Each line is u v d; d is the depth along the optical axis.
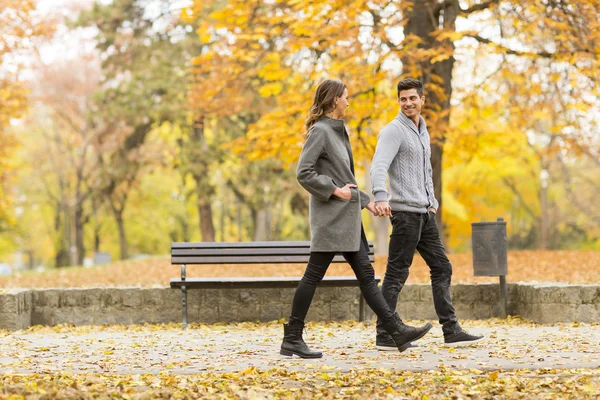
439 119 15.35
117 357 6.57
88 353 6.89
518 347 6.71
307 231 55.91
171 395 4.70
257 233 37.34
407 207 6.45
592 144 20.73
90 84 39.38
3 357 6.71
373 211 6.21
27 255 64.56
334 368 5.61
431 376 5.26
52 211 55.03
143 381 5.19
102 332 9.26
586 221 54.38
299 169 5.87
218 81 17.61
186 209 53.12
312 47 15.60
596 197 51.59
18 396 4.39
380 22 15.55
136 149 34.94
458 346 6.72
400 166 6.50
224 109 20.66
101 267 20.58
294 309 6.15
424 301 10.03
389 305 6.45
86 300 10.08
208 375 5.42
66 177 46.00
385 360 6.01
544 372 5.36
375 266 16.45
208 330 8.99
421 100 6.61
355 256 6.06
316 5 14.59
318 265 6.06
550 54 16.19
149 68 32.22
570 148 18.80
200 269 17.84
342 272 15.28
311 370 5.57
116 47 32.62
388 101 15.58
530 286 9.56
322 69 15.90
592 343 6.92
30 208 54.16
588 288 9.21
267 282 9.43
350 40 15.06
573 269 14.95
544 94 16.91
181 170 33.12
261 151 16.31
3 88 20.88
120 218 44.09
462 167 37.50
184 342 7.69
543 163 41.81
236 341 7.67
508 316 9.97
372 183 6.30
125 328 9.68
